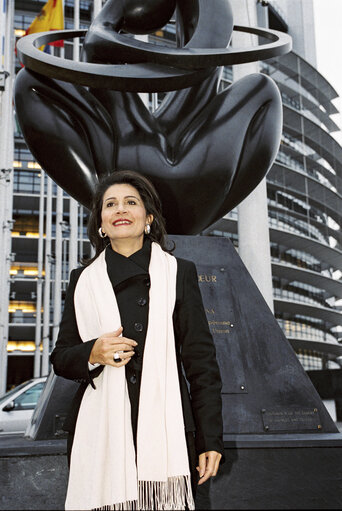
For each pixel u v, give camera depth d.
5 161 17.84
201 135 3.75
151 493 1.71
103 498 1.69
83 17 46.44
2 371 20.45
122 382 1.78
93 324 1.90
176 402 1.79
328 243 66.62
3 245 19.48
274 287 56.94
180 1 4.10
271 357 3.21
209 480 2.60
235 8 9.48
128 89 3.46
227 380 3.11
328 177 68.81
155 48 3.60
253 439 2.74
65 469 2.57
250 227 9.03
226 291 3.39
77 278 2.04
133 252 2.04
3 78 14.55
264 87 3.92
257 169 3.85
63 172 3.73
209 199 3.72
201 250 3.50
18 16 51.25
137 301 1.90
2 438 3.46
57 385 3.16
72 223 21.50
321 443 2.73
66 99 3.71
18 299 49.56
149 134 3.70
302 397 3.13
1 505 2.49
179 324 1.92
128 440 1.73
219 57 3.48
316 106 67.56
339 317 63.97
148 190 2.12
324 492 2.67
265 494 2.62
